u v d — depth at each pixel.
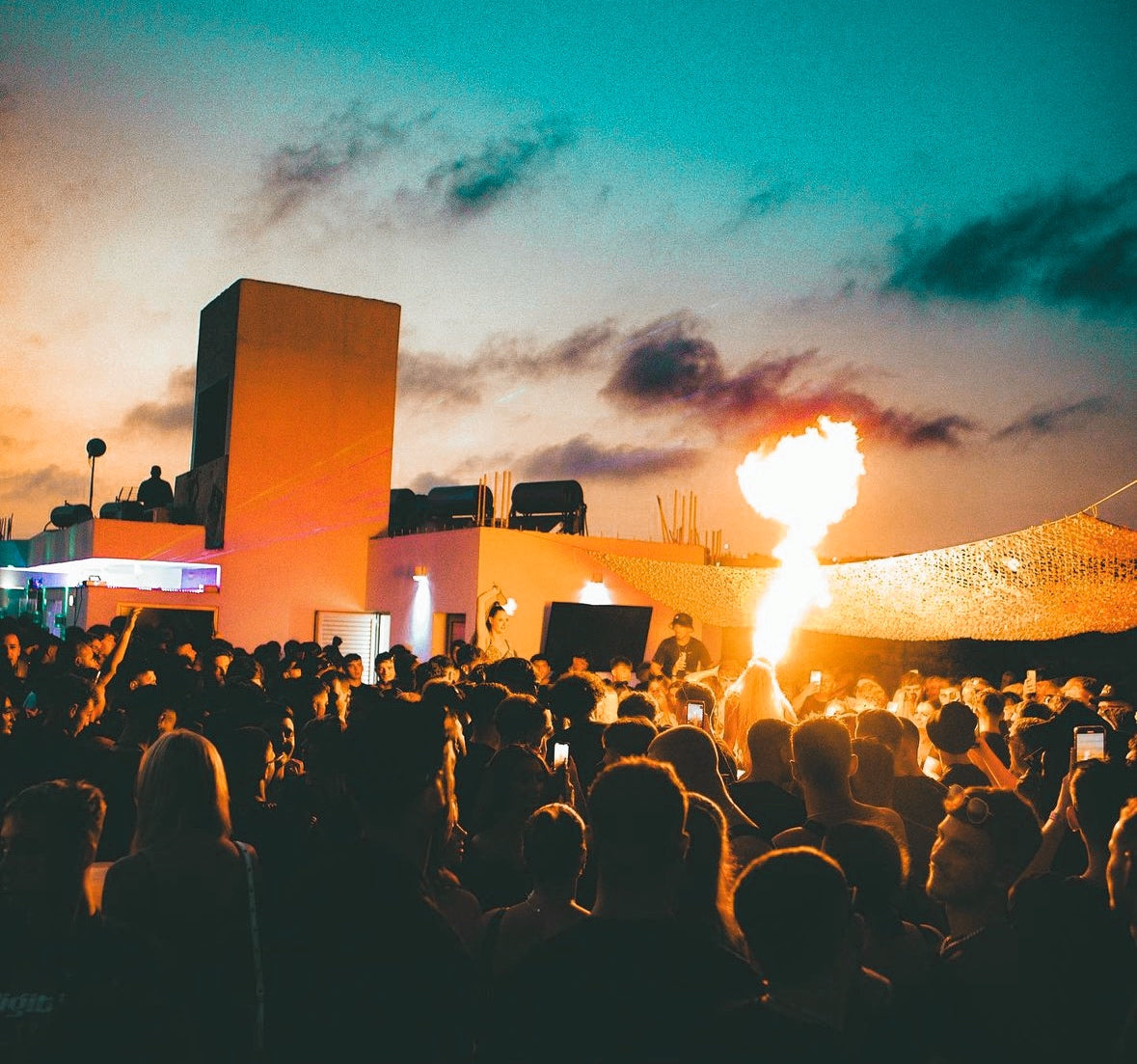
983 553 7.81
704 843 2.98
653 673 9.98
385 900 2.50
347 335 22.09
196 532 20.78
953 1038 2.71
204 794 3.09
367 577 21.72
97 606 19.41
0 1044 2.40
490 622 13.30
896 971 2.96
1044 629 8.38
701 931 2.79
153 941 2.79
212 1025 2.84
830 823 3.99
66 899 2.72
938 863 3.34
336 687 7.54
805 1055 2.05
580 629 17.50
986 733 6.85
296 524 21.36
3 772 4.91
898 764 5.34
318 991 2.40
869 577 8.73
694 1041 2.18
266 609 20.97
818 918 2.11
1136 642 12.72
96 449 26.09
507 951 2.97
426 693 5.40
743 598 10.40
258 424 21.25
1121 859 2.69
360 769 2.69
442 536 18.34
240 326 21.25
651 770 2.48
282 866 3.93
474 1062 2.56
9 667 8.40
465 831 4.76
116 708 6.97
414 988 2.40
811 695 10.29
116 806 4.68
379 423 22.27
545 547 17.44
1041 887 2.83
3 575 30.47
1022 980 2.72
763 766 5.13
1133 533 7.02
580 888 3.83
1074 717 5.77
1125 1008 2.71
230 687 5.88
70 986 2.58
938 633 9.03
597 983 2.26
